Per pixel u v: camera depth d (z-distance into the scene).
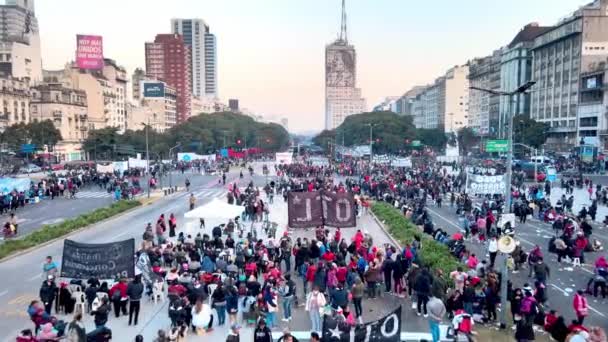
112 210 47.72
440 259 25.23
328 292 21.92
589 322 20.48
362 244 27.89
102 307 17.62
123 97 177.50
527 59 145.00
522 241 35.69
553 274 27.31
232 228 33.97
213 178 87.75
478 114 181.00
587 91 115.44
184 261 23.91
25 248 33.16
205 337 18.97
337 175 88.31
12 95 122.62
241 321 20.56
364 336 14.84
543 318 19.14
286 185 62.56
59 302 21.14
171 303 18.94
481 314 20.20
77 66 152.00
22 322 20.64
